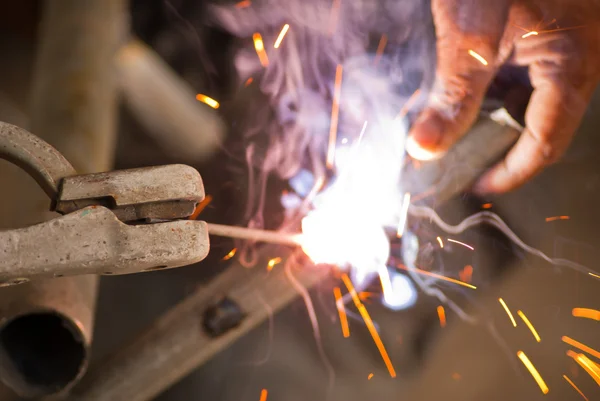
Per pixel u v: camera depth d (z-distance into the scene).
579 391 0.60
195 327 0.49
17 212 0.50
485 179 0.54
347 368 0.66
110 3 0.69
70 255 0.32
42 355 0.43
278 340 0.68
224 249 0.71
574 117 0.51
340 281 0.65
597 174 0.65
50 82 0.61
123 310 0.69
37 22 0.80
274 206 0.72
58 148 0.55
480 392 0.62
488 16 0.52
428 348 0.66
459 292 0.64
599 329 0.62
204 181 0.76
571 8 0.51
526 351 0.63
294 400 0.65
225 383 0.66
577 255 0.63
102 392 0.49
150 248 0.33
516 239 0.63
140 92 0.73
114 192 0.33
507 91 0.56
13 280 0.32
